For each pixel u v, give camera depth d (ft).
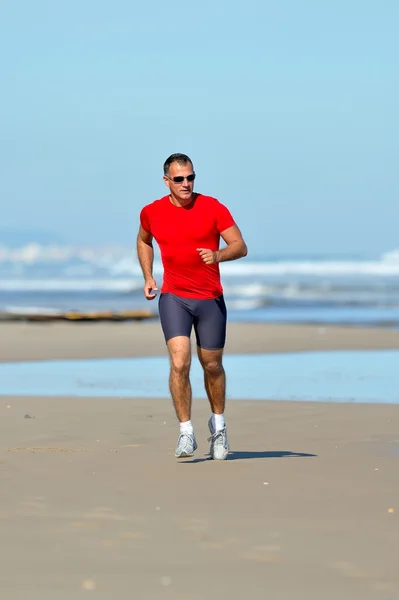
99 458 62.03
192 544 39.42
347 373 126.52
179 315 62.69
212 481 53.88
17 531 41.50
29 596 32.32
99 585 33.58
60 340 185.26
